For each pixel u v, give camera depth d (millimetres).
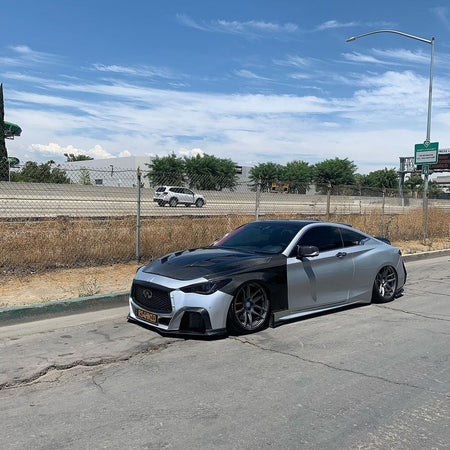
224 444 3100
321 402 3762
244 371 4418
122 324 5992
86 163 73688
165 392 3938
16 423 3395
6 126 50812
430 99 21609
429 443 3148
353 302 6809
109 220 10398
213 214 13094
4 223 9484
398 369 4527
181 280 5242
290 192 17516
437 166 68500
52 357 4766
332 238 6680
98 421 3420
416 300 7707
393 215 18109
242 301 5492
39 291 7355
